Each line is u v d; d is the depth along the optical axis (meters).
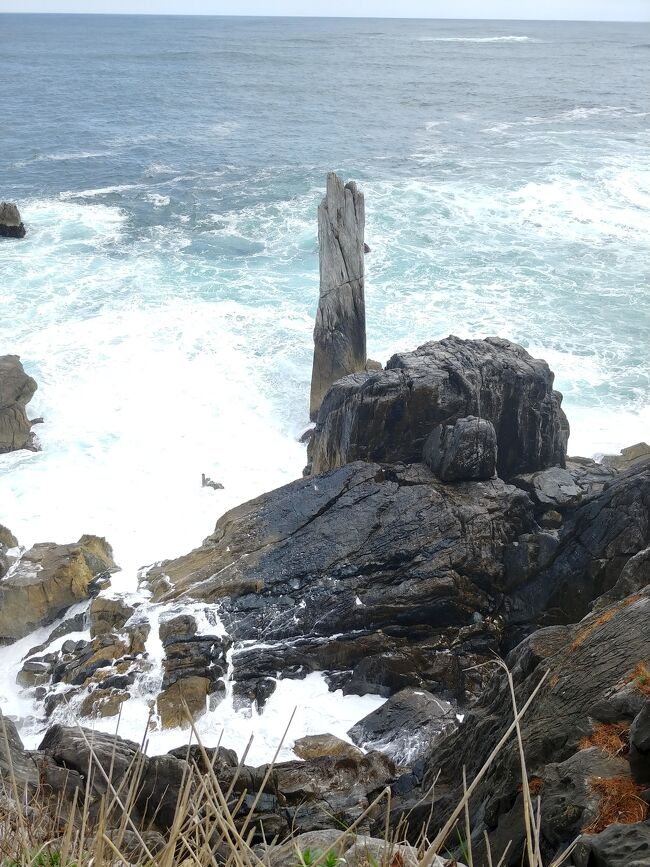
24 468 19.08
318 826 8.91
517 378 15.98
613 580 13.03
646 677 6.46
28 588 14.89
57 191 41.25
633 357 23.59
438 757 9.49
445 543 14.26
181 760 8.82
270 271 29.69
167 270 29.59
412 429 15.78
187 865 2.40
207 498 18.45
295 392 22.03
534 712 7.19
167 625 13.93
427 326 25.05
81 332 24.61
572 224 34.31
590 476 16.03
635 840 4.07
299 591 14.31
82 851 2.46
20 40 170.00
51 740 9.41
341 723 12.85
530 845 2.11
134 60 114.88
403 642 13.77
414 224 34.00
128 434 20.33
